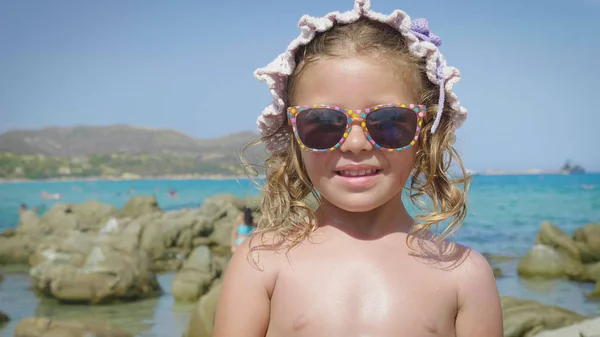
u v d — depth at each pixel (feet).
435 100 2.59
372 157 2.36
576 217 27.81
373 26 2.47
